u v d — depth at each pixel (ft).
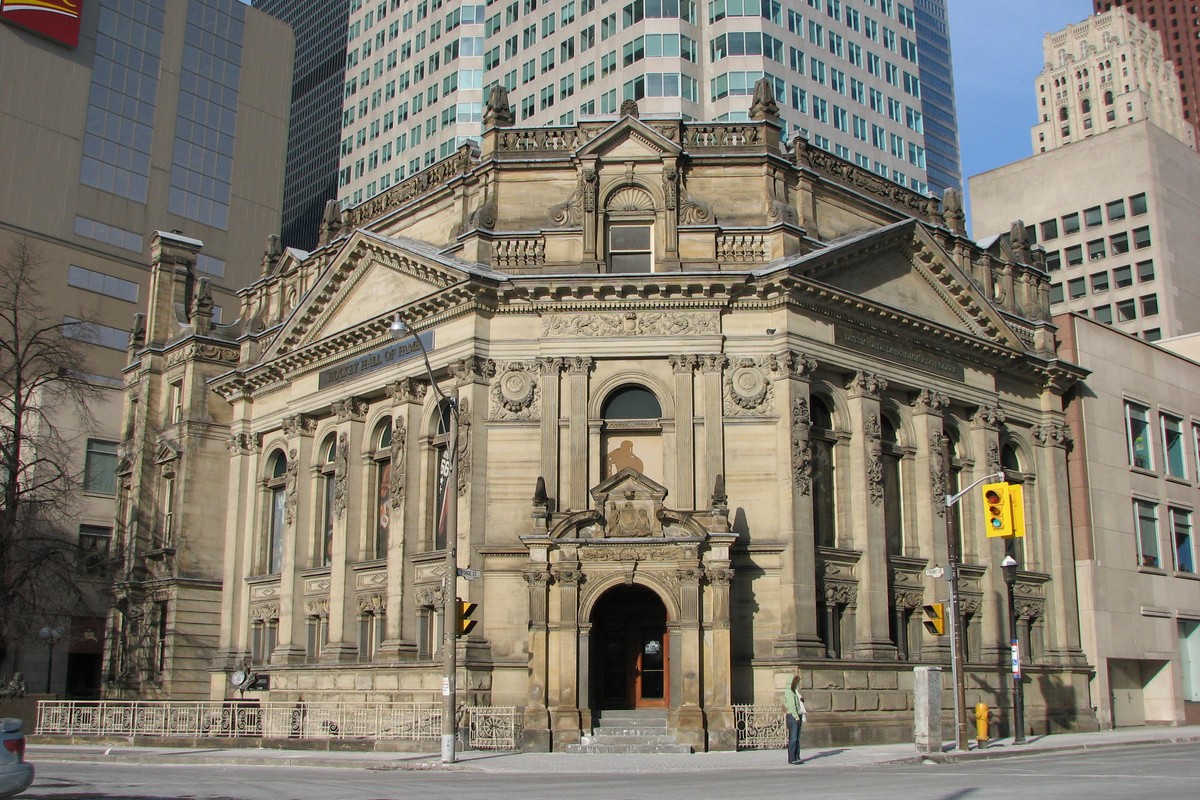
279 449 172.14
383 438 154.61
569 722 119.34
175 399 194.39
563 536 123.95
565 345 135.03
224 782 84.38
